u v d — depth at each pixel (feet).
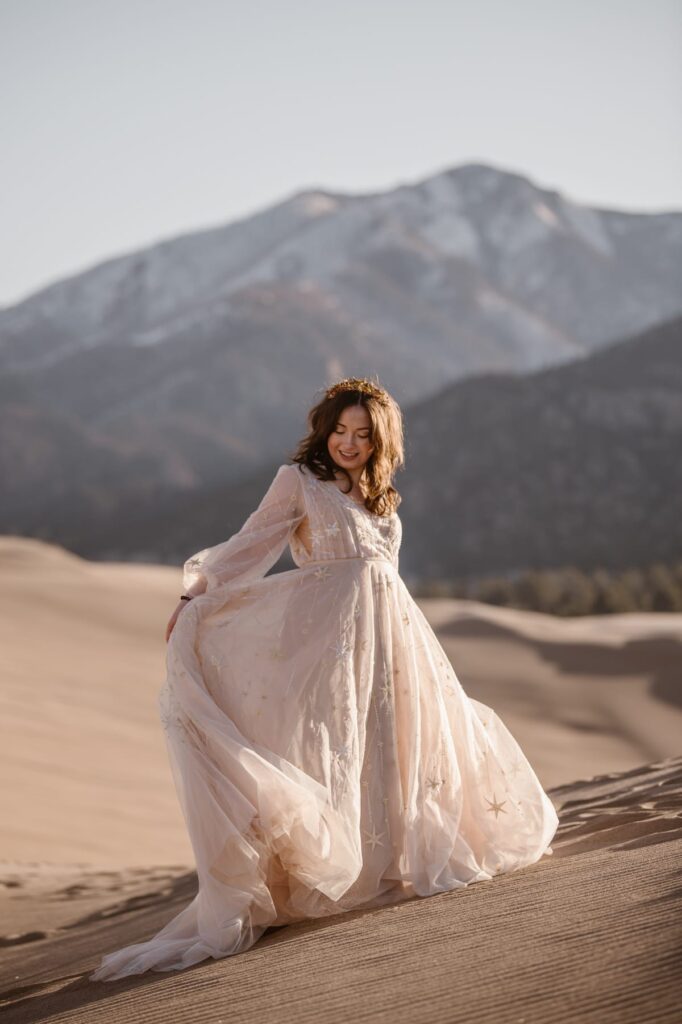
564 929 11.78
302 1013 11.16
